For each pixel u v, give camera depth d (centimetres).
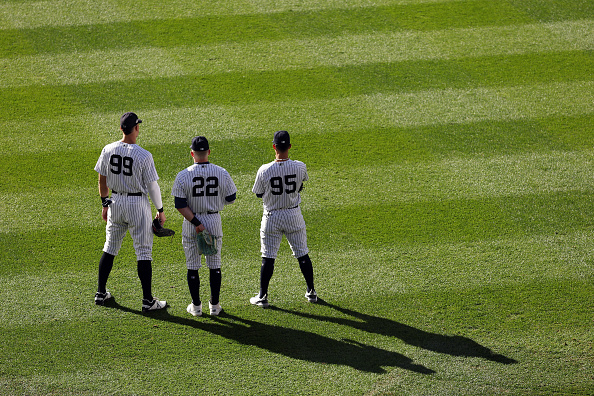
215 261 1658
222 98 3033
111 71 3241
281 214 1678
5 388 1411
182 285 1867
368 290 1845
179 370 1490
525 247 2052
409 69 3309
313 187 2409
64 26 3659
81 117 2852
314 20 3803
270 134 2753
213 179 1583
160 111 2909
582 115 2897
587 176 2464
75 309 1723
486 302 1783
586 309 1744
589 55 3412
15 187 2356
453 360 1538
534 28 3709
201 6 3941
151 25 3700
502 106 2981
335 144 2695
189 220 1583
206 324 1677
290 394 1415
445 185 2420
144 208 1658
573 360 1536
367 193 2373
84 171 2473
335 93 3094
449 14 3878
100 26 3672
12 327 1634
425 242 2088
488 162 2572
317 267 1961
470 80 3209
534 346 1592
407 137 2750
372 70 3297
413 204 2306
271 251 1717
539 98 3041
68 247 2030
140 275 1673
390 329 1667
